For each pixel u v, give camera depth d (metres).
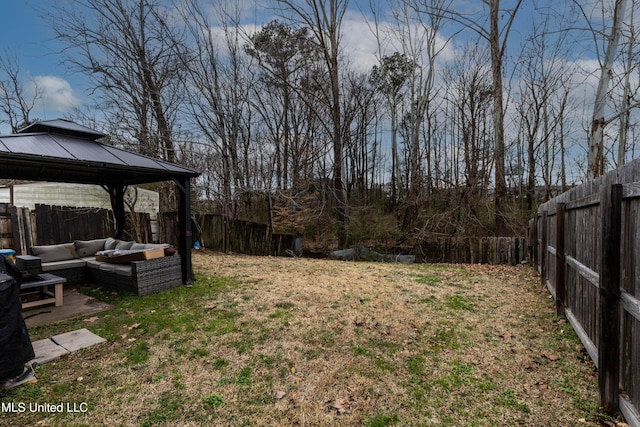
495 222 11.41
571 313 3.88
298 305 4.68
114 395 2.57
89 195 11.34
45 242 8.26
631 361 2.13
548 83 16.56
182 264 5.84
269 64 15.56
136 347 3.38
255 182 14.98
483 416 2.33
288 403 2.49
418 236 10.62
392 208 18.17
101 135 5.58
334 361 3.11
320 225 13.47
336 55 12.50
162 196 13.34
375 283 6.10
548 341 3.50
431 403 2.48
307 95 15.57
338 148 12.84
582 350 3.26
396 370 2.96
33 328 3.90
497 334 3.71
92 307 4.66
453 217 11.53
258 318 4.16
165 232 11.32
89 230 9.19
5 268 2.69
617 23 8.65
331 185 14.09
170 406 2.44
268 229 11.12
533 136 17.75
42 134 4.92
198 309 4.51
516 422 2.26
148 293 5.25
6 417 2.31
